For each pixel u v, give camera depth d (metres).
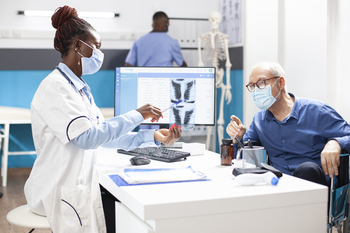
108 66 4.45
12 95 4.24
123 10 4.48
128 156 1.64
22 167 4.31
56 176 1.31
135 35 4.49
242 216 0.92
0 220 2.65
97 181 1.33
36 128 1.35
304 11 2.98
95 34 1.44
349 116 2.55
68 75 1.38
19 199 3.20
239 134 1.59
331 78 2.70
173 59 4.17
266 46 3.52
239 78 4.02
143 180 1.08
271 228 0.95
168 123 1.97
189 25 4.57
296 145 1.77
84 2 4.38
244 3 3.82
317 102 1.78
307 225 0.98
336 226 1.55
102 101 4.47
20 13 4.21
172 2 4.59
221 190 0.99
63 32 1.38
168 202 0.87
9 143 4.24
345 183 1.52
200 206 0.89
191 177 1.13
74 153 1.32
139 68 1.98
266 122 1.84
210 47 4.18
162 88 1.98
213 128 4.39
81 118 1.25
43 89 1.32
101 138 1.26
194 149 1.68
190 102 1.97
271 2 3.42
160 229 0.86
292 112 1.76
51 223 1.28
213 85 1.97
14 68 4.21
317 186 1.02
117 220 1.11
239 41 3.96
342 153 1.53
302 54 3.02
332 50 2.69
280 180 1.10
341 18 2.64
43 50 4.27
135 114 1.35
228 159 1.39
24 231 2.45
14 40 4.21
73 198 1.29
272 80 1.71
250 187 1.02
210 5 4.63
